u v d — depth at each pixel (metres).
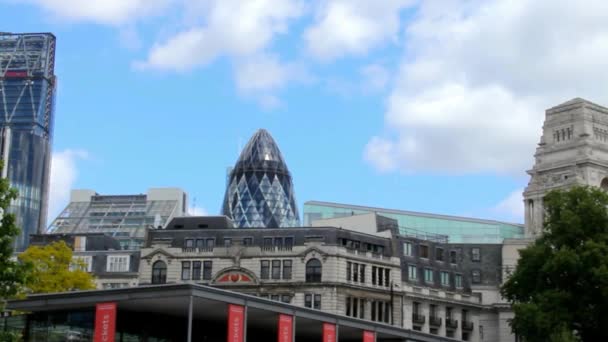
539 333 105.56
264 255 144.25
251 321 87.00
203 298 72.56
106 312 72.94
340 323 86.69
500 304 160.38
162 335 82.69
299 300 141.38
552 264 108.31
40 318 78.44
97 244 172.88
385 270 149.50
